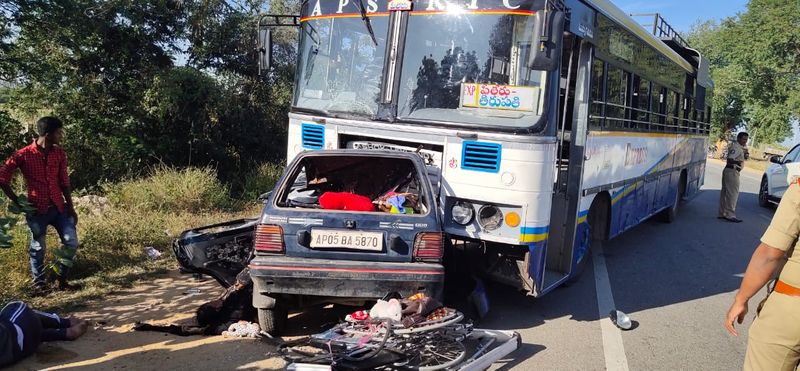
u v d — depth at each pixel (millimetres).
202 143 12828
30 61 10539
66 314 5191
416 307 4121
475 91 5277
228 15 14148
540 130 5078
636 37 7941
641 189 9172
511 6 5207
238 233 6008
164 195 9500
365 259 4484
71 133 11695
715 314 6309
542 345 5129
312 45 6141
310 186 5723
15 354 4121
